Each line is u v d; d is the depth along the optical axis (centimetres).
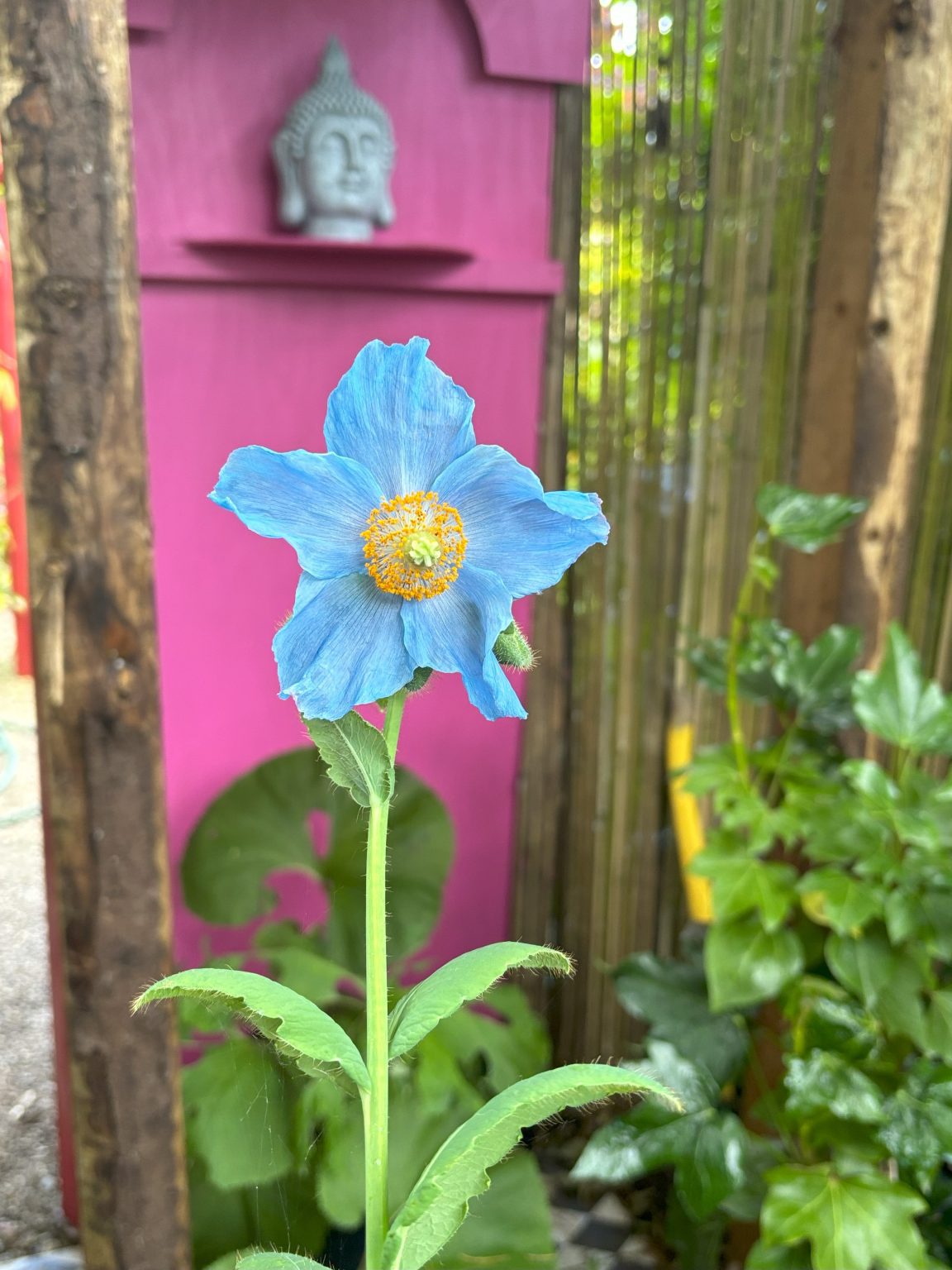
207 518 101
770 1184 75
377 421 26
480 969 27
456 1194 26
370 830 26
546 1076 25
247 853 102
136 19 88
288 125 93
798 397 102
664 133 102
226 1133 70
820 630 89
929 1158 74
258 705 107
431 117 100
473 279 102
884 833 78
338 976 91
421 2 98
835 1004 81
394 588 25
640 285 105
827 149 96
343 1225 69
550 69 101
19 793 190
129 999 67
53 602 60
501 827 119
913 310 82
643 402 108
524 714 25
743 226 101
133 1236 71
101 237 56
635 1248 110
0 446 234
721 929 79
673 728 113
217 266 95
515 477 26
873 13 79
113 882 65
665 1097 24
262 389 100
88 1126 69
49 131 54
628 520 111
